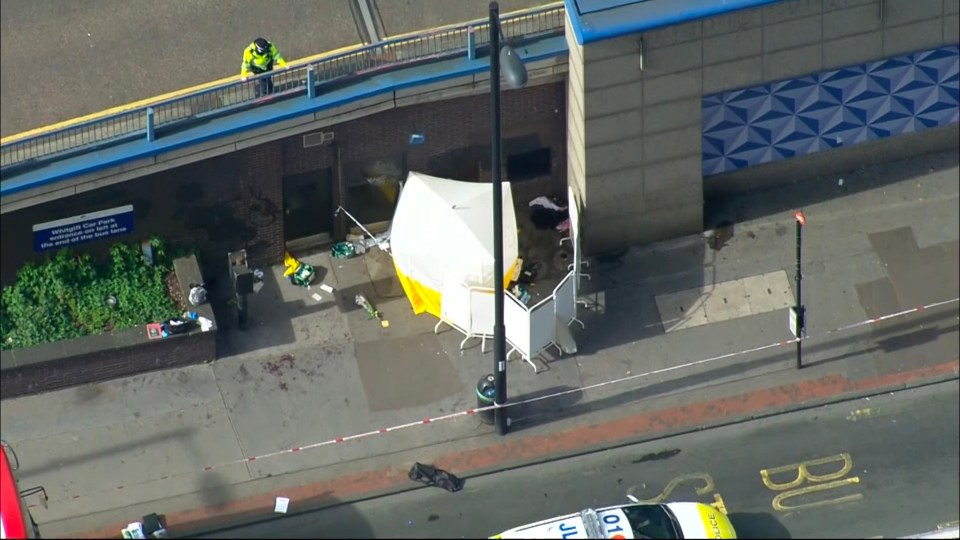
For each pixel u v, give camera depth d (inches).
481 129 6333.7
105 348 6053.2
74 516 5816.9
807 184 6550.2
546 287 6333.7
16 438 5994.1
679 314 6235.2
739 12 5984.3
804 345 6141.7
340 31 6378.0
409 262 6107.3
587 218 6299.2
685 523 5502.0
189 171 6122.1
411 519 5762.8
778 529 5679.1
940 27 6200.8
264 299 6323.8
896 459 5831.7
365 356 6176.2
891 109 6427.2
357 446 5949.8
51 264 6166.3
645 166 6225.4
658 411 5984.3
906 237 6402.6
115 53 6343.5
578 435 5940.0
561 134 6392.7
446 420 6003.9
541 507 5772.6
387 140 6269.7
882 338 6151.6
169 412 6048.2
